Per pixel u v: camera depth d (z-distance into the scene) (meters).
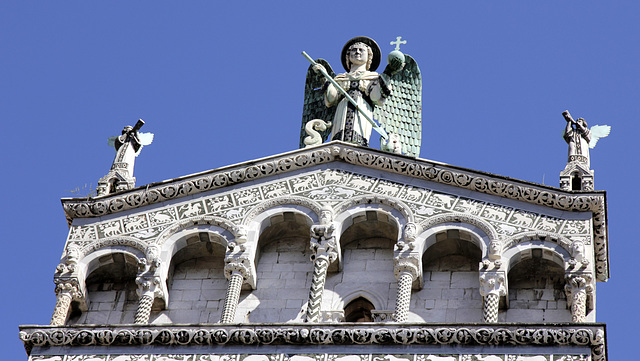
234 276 47.91
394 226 48.84
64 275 48.31
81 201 49.78
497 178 48.59
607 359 44.41
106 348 45.47
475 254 48.28
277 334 44.66
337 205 49.00
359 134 54.00
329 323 44.66
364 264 48.75
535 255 47.16
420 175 49.31
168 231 49.06
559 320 46.50
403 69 57.06
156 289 47.91
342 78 55.97
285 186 49.88
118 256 48.88
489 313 45.88
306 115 57.06
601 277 48.88
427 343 44.09
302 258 49.22
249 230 48.84
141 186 49.91
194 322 47.97
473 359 43.62
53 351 45.62
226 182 50.00
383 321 46.84
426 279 48.06
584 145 50.12
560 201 47.84
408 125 55.97
